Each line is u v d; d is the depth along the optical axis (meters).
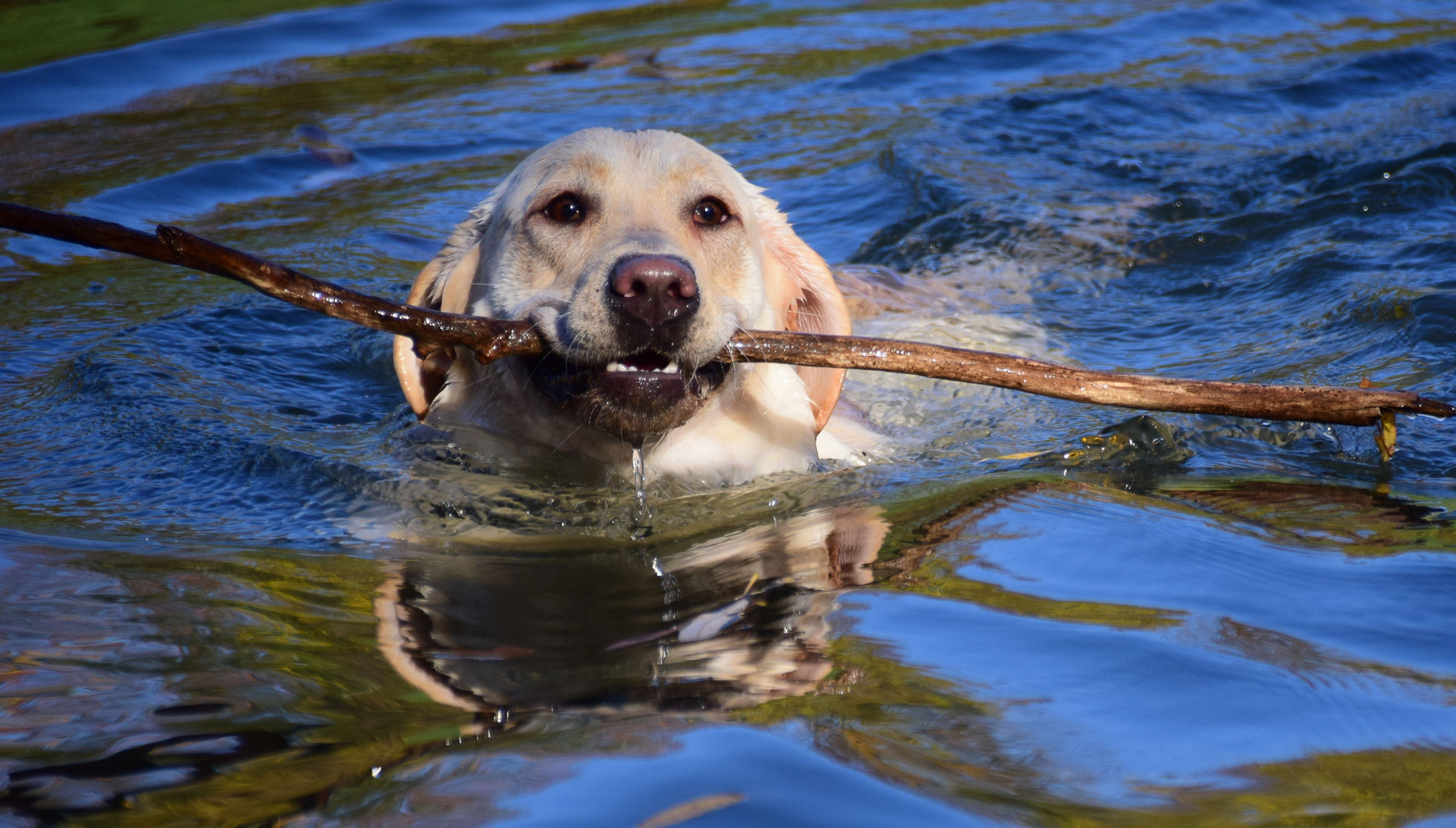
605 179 4.25
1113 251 7.18
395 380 5.60
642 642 2.75
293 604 3.00
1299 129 8.92
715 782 2.06
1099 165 8.48
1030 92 10.02
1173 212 7.65
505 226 4.46
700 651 2.68
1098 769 2.14
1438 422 4.60
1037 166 8.51
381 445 4.57
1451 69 10.19
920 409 5.50
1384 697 2.43
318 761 2.16
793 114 9.60
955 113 9.46
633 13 12.55
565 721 2.32
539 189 4.30
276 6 11.97
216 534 3.60
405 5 12.30
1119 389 3.64
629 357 3.95
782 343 3.88
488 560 3.45
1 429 4.52
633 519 3.89
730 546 3.55
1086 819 1.98
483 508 3.96
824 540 3.54
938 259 7.23
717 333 3.85
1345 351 5.26
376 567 3.35
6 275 6.66
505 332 3.76
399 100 9.68
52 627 2.76
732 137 9.09
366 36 11.36
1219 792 2.07
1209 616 2.85
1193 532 3.43
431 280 4.91
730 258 4.36
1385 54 10.61
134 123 8.87
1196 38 11.67
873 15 12.56
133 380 5.04
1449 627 2.77
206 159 8.23
